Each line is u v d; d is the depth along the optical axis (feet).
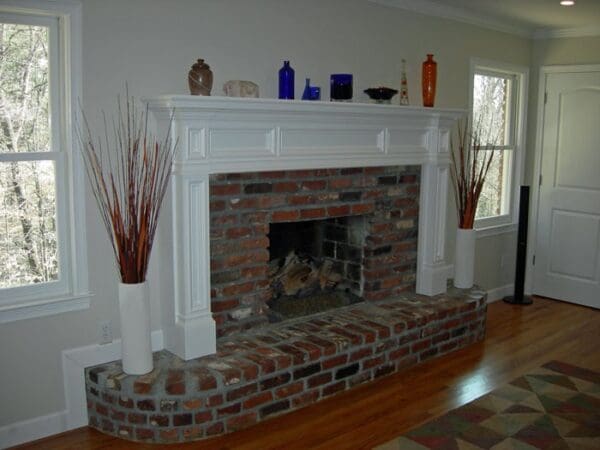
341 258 13.78
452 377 11.80
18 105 8.79
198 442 9.03
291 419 9.88
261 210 10.80
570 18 15.23
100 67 9.13
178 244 9.64
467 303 13.39
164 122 9.52
